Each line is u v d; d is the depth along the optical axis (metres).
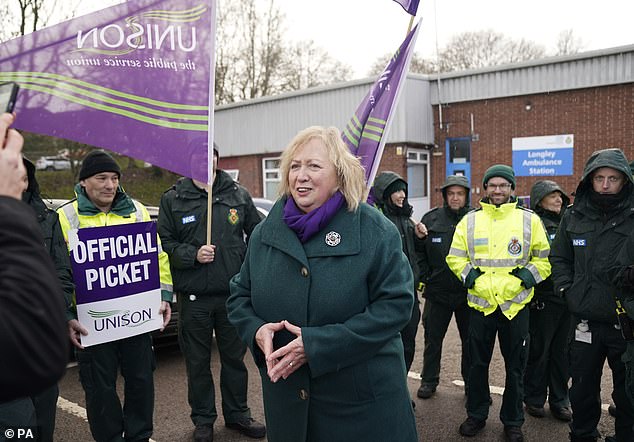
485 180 3.79
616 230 2.94
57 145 19.89
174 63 2.82
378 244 1.96
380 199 4.27
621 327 2.74
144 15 2.72
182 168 2.90
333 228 1.99
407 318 1.96
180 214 3.56
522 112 13.20
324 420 1.96
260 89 27.86
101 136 2.66
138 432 3.12
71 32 2.58
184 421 3.91
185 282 3.50
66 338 1.10
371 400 1.96
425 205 14.77
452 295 4.23
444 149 14.43
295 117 16.12
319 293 1.92
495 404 4.17
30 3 10.90
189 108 2.88
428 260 4.42
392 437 1.99
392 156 14.01
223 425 3.83
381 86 3.24
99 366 3.00
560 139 12.73
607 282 2.92
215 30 2.89
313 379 1.96
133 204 3.27
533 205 4.53
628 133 11.89
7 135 1.16
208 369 3.59
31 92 2.51
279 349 1.83
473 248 3.67
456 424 3.80
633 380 2.67
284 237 2.02
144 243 3.08
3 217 1.07
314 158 2.01
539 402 3.96
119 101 2.70
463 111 14.05
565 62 12.45
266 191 17.44
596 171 3.00
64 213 3.00
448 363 5.14
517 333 3.51
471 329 3.67
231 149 18.19
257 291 2.07
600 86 12.12
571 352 3.17
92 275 2.90
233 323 2.17
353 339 1.84
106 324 2.94
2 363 0.99
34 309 1.02
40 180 19.64
